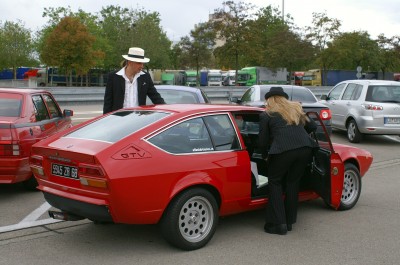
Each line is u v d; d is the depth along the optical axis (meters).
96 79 50.97
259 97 11.47
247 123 5.89
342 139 14.40
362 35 53.62
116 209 4.36
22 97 7.45
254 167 5.65
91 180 4.36
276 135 5.28
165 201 4.56
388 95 13.16
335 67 53.94
